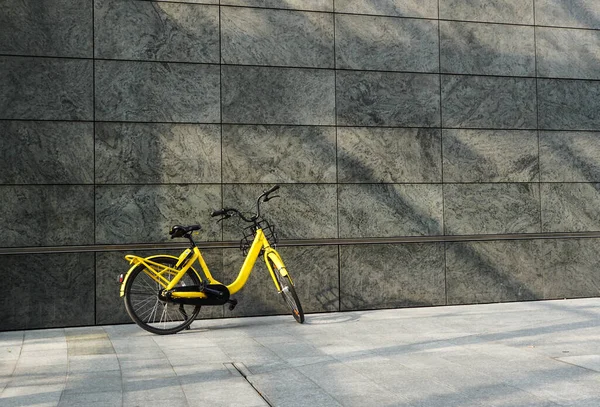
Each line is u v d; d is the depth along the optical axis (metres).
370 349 5.52
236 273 7.50
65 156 7.12
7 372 4.85
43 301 7.00
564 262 8.58
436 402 3.89
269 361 5.10
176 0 7.46
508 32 8.50
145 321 6.73
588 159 8.73
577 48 8.74
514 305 8.09
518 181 8.46
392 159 8.05
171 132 7.40
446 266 8.16
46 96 7.09
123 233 7.23
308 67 7.82
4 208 6.96
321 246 7.77
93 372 4.81
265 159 7.65
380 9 8.06
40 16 7.11
